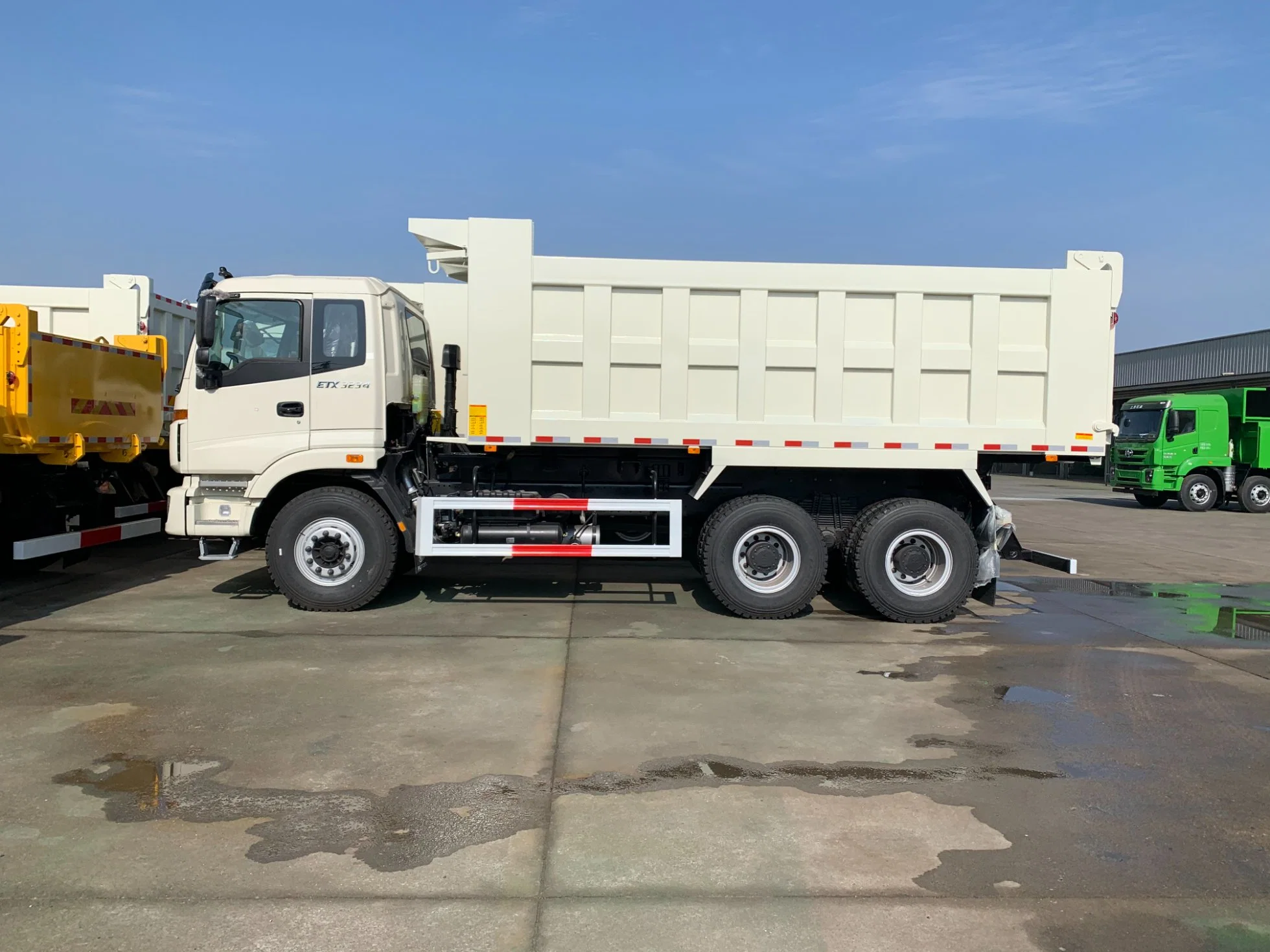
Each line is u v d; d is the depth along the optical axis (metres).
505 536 7.46
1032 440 7.25
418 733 4.54
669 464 7.61
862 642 6.69
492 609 7.57
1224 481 21.12
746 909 2.95
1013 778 4.11
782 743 4.51
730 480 7.57
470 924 2.83
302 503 7.18
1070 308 7.20
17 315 6.95
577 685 5.41
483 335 7.02
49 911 2.87
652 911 2.93
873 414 7.20
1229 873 3.25
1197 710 5.14
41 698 5.00
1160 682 5.73
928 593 7.26
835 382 7.14
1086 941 2.80
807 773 4.12
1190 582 9.91
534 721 4.75
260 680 5.39
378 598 7.86
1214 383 30.81
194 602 7.64
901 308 7.13
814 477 7.59
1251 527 16.88
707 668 5.86
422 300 8.48
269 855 3.26
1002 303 7.20
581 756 4.29
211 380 7.02
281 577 7.21
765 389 7.14
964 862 3.30
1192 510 21.11
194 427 7.07
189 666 5.67
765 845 3.40
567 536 7.50
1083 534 15.26
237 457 7.06
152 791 3.80
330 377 7.06
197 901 2.94
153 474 9.58
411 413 7.66
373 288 7.16
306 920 2.84
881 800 3.85
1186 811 3.78
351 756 4.23
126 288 9.99
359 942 2.72
